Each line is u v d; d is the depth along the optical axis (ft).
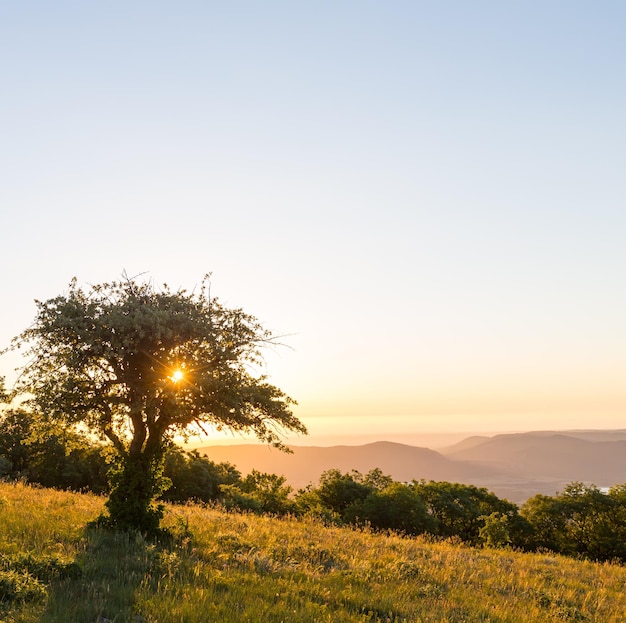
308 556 53.78
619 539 214.69
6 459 168.96
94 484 177.99
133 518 51.57
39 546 40.24
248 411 53.47
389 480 258.98
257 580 40.09
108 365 52.65
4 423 167.53
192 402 52.70
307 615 32.91
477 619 39.22
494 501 240.12
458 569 59.52
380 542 73.15
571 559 90.02
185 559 43.34
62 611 28.04
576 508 228.22
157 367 51.06
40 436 56.95
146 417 52.75
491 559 72.38
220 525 66.03
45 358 51.78
